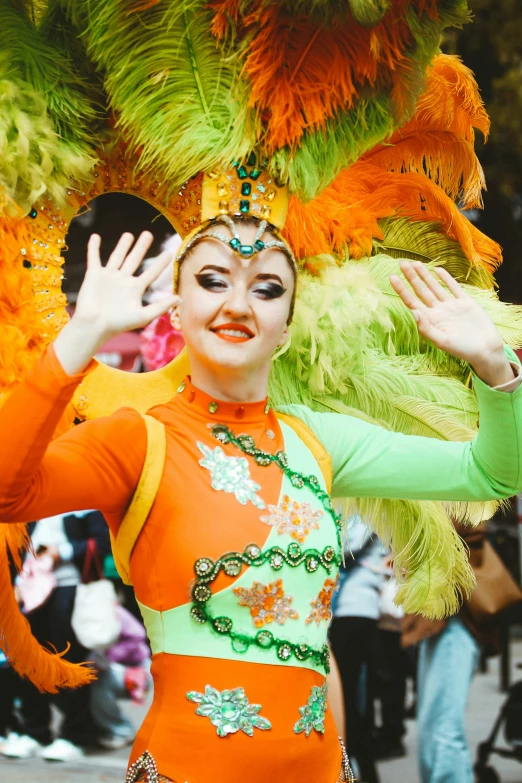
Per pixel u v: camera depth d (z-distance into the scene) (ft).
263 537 7.38
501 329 9.64
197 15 8.16
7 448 6.62
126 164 9.05
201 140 8.14
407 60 8.38
